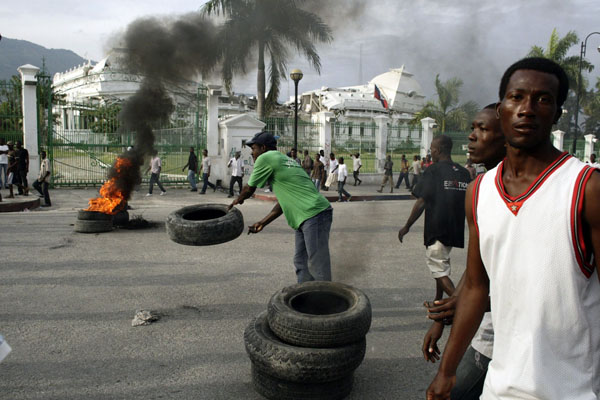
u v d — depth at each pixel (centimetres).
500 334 147
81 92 2864
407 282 543
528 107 138
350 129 2039
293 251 707
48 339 376
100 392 295
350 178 1959
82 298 477
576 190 131
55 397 288
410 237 840
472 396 205
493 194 150
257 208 1234
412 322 420
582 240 131
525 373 136
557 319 133
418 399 292
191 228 445
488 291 169
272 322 284
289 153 1720
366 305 289
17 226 884
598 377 136
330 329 267
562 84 142
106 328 400
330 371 267
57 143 1588
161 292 500
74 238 782
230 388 303
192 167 1582
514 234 140
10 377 312
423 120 1923
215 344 370
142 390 298
